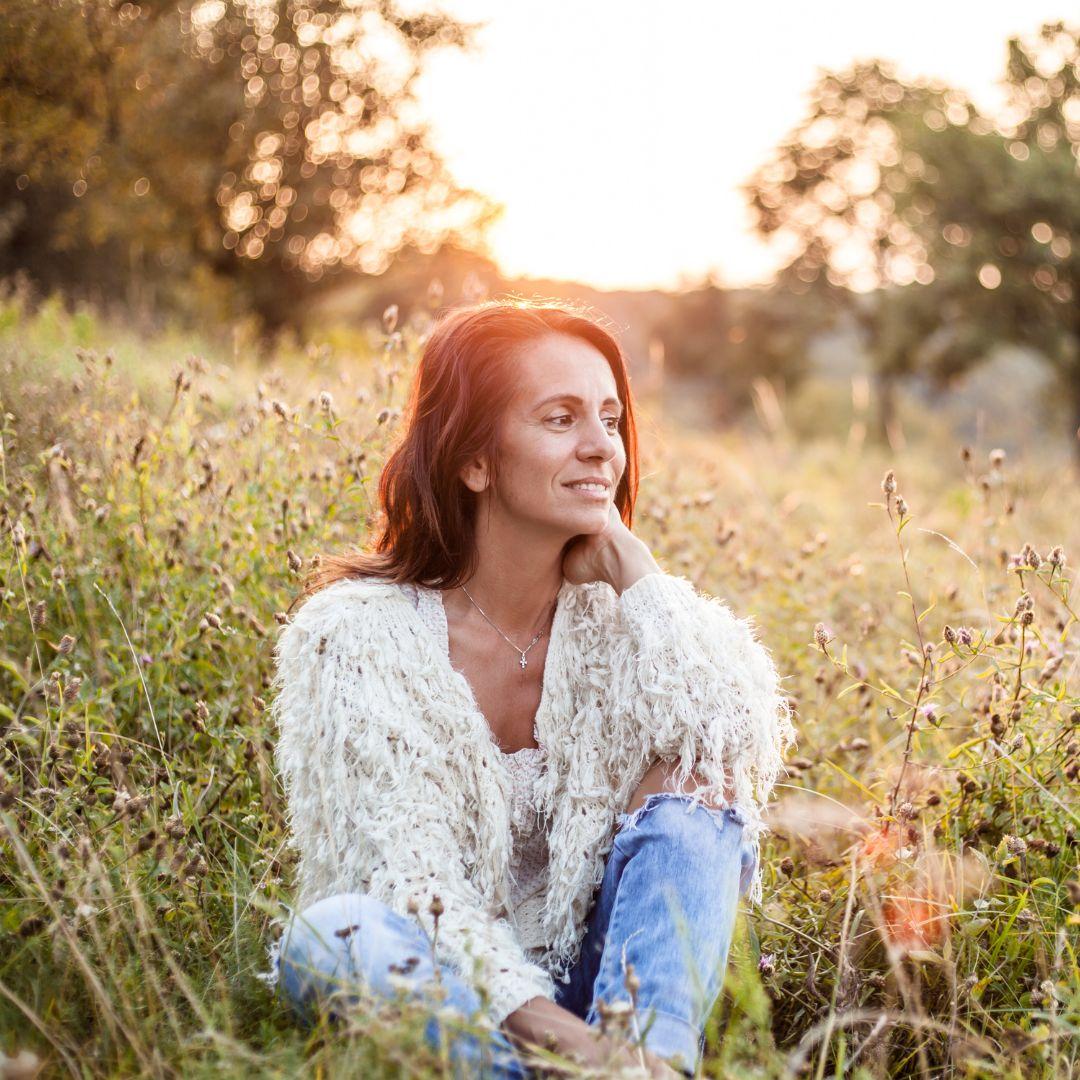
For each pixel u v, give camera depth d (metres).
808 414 36.97
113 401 3.83
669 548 3.79
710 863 1.81
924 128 30.20
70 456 3.32
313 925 1.72
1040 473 6.56
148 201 13.98
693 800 1.86
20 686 2.49
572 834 1.94
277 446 3.30
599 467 1.95
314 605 1.97
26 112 10.23
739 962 1.86
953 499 7.26
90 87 11.22
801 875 2.50
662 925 1.74
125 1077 1.57
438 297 3.67
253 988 1.82
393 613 1.95
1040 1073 1.78
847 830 2.49
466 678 2.02
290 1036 1.70
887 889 2.18
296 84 17.14
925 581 4.39
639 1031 1.62
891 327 31.70
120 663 2.66
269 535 3.07
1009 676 2.54
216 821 2.27
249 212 17.88
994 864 2.19
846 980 1.93
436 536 1.99
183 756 2.48
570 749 1.99
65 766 2.17
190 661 2.69
